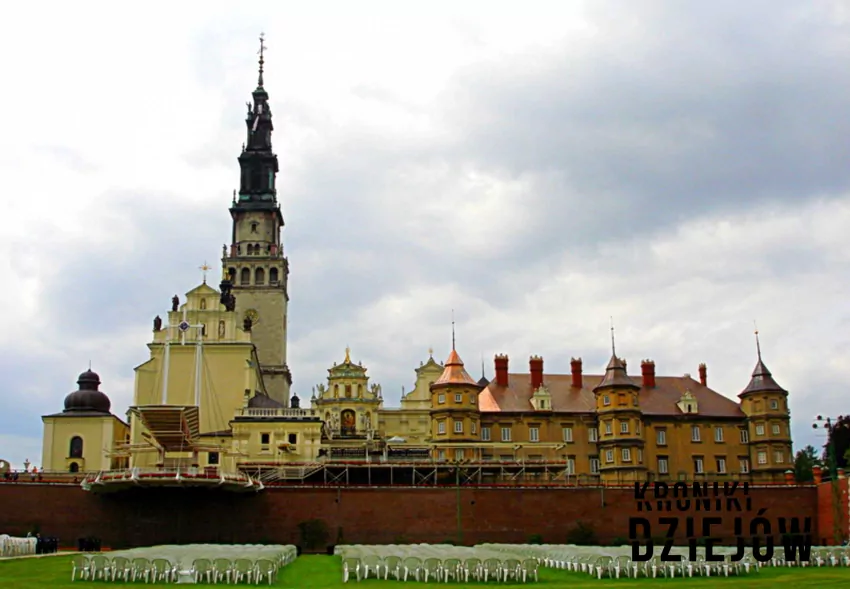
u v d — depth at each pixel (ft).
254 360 401.29
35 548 225.97
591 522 291.99
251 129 521.24
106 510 279.08
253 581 158.20
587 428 362.94
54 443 351.25
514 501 292.40
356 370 411.54
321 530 284.00
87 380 375.86
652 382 383.24
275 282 492.54
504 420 358.64
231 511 283.59
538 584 160.04
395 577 171.12
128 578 158.71
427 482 320.91
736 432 368.48
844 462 410.72
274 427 343.05
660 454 360.48
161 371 378.12
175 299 393.50
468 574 165.37
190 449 306.55
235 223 507.30
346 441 374.22
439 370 429.38
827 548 204.33
